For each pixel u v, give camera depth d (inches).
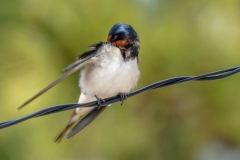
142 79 477.1
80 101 459.5
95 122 497.4
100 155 499.8
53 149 486.9
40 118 483.5
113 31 451.8
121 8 476.4
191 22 489.7
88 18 470.9
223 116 485.7
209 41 482.3
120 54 442.0
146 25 478.9
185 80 412.2
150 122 492.1
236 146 509.4
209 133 496.4
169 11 490.0
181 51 473.7
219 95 480.1
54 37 474.0
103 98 452.8
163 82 412.5
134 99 487.5
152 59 472.4
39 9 482.3
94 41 468.4
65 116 487.2
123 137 493.4
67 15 475.2
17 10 484.7
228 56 480.4
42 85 470.9
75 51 471.8
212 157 513.3
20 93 469.7
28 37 480.7
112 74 438.9
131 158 496.7
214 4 496.1
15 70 478.0
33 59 478.9
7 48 482.9
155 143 496.7
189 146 498.9
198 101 485.4
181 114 490.6
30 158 482.3
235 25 491.2
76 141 497.4
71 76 478.0
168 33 474.6
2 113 470.6
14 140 481.4
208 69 480.1
